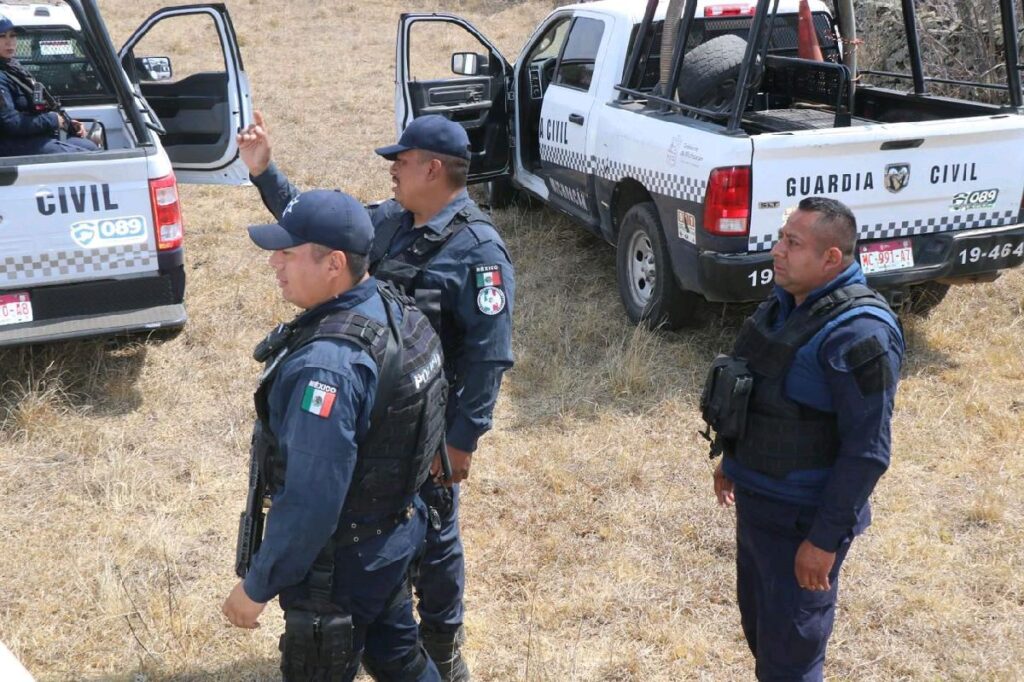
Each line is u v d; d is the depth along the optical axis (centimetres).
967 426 466
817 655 255
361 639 239
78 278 460
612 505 413
